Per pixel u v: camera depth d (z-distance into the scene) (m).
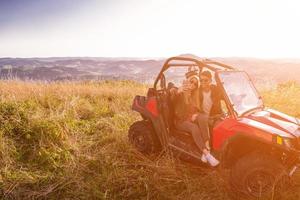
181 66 4.89
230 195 4.05
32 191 4.11
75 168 4.73
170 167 4.59
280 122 4.17
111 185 4.28
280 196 3.73
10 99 7.39
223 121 4.23
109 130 6.31
